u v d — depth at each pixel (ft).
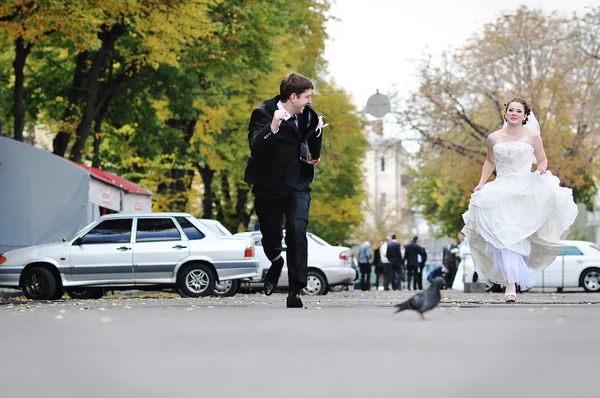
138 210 115.65
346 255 102.63
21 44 111.24
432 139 186.19
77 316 34.50
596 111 175.22
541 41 178.81
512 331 25.35
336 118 204.23
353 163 238.07
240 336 24.38
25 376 16.25
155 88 130.82
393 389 14.05
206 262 81.35
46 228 95.50
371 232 366.84
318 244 102.78
